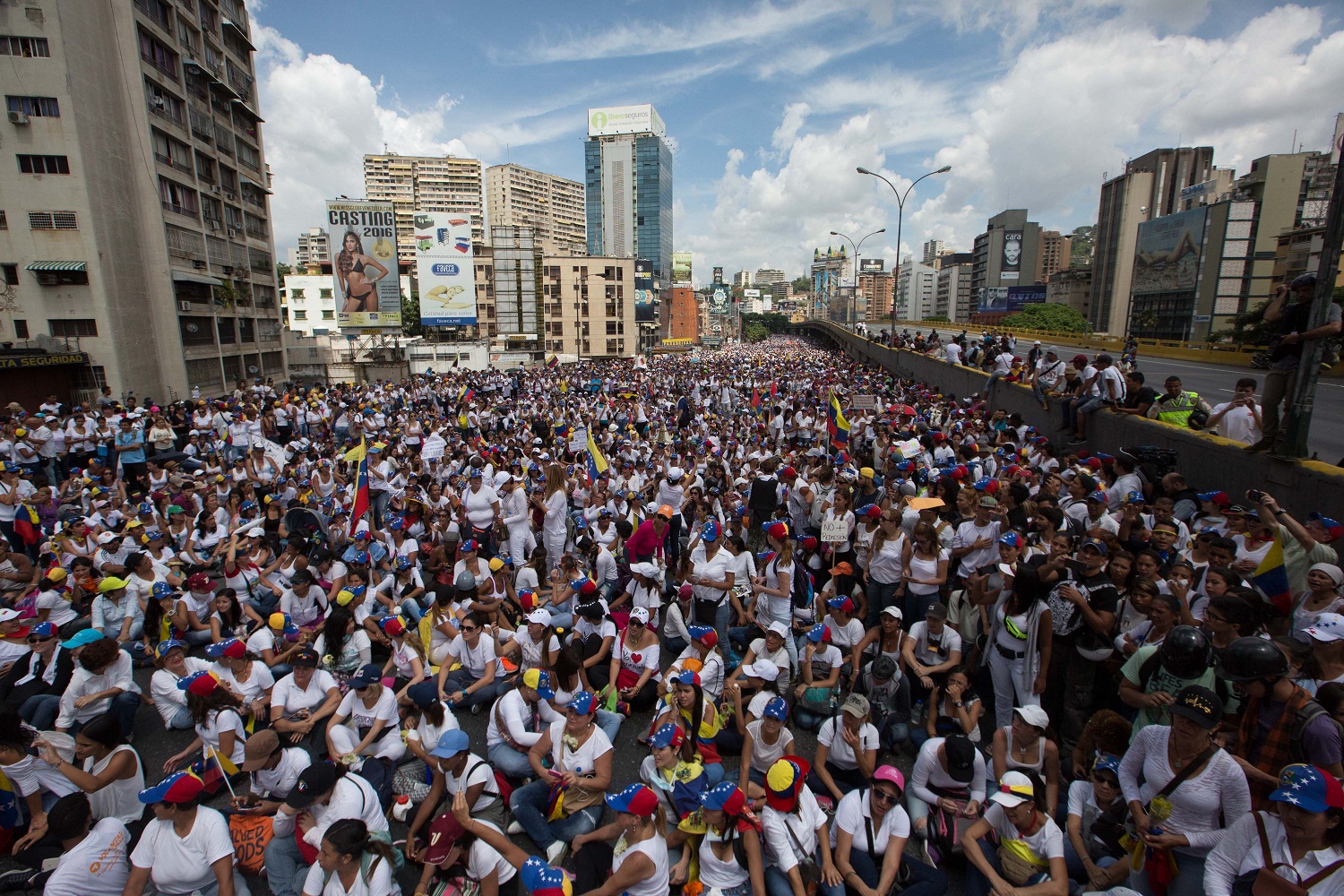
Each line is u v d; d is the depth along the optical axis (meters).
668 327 140.25
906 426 15.43
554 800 5.13
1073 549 6.93
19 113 25.66
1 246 26.27
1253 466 9.02
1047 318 98.75
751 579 7.95
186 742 6.55
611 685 6.71
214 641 7.81
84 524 9.54
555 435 19.52
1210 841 3.67
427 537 10.94
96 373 27.62
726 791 4.27
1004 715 5.94
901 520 7.78
